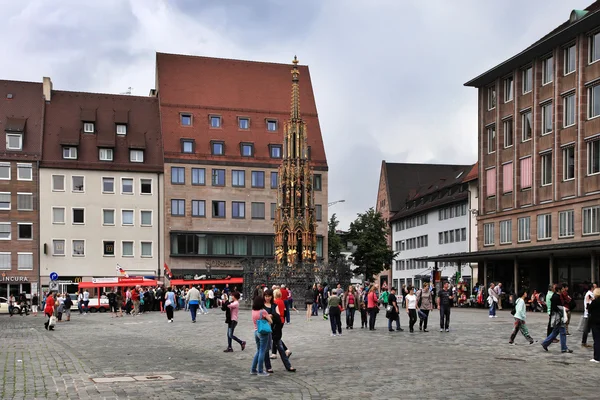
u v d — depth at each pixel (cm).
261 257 8675
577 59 5181
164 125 8675
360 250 8238
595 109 5044
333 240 9362
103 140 8400
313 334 2925
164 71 9125
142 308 5788
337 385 1478
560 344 2303
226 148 8750
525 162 5875
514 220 5988
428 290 3041
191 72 9250
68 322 4272
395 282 11412
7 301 6925
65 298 4494
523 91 5944
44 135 8275
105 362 1881
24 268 7919
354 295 3297
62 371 1648
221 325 3684
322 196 9000
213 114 8919
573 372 1669
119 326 3712
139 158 8506
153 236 8375
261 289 4900
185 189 8506
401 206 11912
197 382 1477
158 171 8438
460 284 6200
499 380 1536
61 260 8050
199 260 8488
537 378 1567
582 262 5181
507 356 2023
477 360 1922
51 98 8631
